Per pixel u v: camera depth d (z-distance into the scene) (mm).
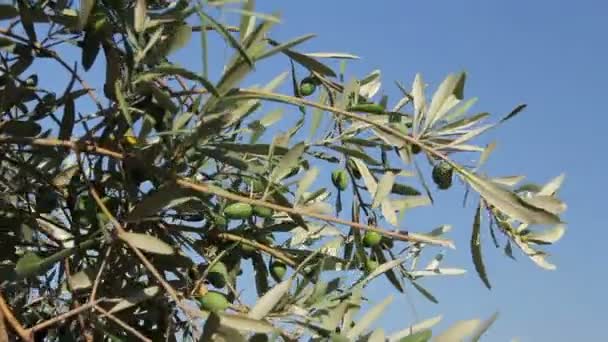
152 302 1557
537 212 1524
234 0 1458
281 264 1627
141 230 1564
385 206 1598
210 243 1616
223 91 1450
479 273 1590
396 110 1631
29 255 1442
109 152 1492
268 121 1602
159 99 1470
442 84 1560
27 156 1604
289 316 1501
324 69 1562
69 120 1512
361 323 1497
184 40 1477
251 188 1571
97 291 1525
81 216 1533
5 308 1406
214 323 1409
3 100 1513
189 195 1501
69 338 1557
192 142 1477
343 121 1619
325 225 1663
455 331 1444
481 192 1537
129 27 1480
